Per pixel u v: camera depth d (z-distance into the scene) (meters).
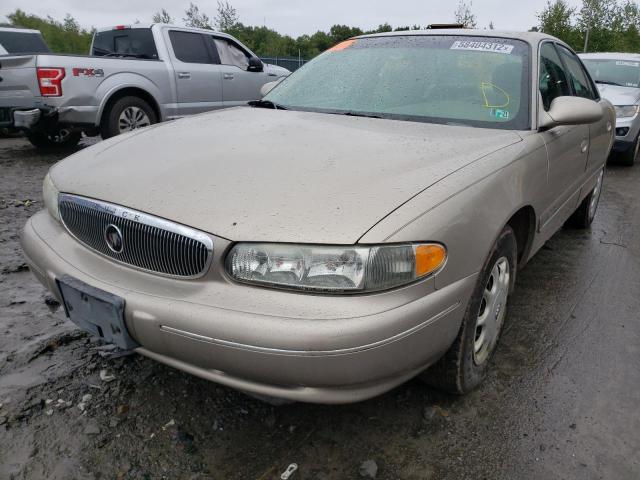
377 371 1.73
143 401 2.27
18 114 6.63
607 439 2.15
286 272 1.70
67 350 2.62
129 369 2.48
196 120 2.87
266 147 2.26
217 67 8.41
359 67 3.24
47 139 8.30
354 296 1.69
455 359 2.14
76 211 2.14
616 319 3.16
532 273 3.82
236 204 1.84
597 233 4.83
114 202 1.99
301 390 1.74
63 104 6.78
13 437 2.03
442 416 2.24
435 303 1.82
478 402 2.34
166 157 2.24
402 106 2.88
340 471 1.94
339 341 1.63
